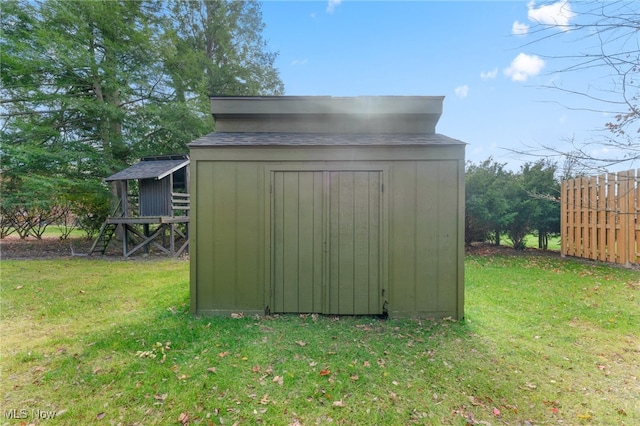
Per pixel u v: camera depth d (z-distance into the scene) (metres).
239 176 3.80
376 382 2.37
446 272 3.71
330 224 3.78
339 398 2.18
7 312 3.89
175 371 2.50
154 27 11.10
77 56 9.07
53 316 3.76
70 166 9.77
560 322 3.53
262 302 3.79
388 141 3.82
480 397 2.20
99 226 11.25
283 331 3.29
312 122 4.52
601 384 2.35
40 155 8.66
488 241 10.12
